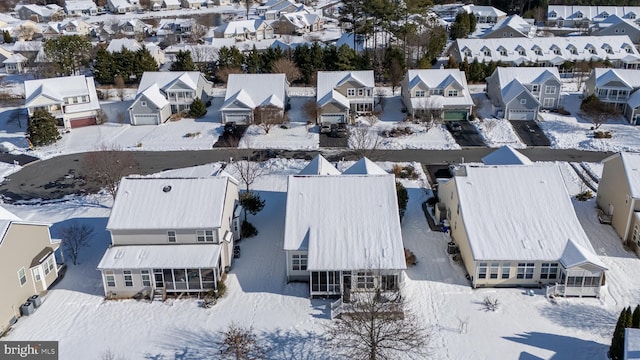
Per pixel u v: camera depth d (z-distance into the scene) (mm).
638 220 45500
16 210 55969
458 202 45250
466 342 36500
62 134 77250
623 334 33219
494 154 55562
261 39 132125
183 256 41906
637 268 44281
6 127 80125
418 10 107000
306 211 43281
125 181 44969
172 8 179625
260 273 44312
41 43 123625
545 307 39750
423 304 40219
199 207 43344
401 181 60031
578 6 137000
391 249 40812
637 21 131625
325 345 36375
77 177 63844
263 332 37750
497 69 81625
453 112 78375
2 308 38281
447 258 45625
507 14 150875
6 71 112750
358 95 80688
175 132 76750
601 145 69188
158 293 42000
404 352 35594
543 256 40938
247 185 55000
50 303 41594
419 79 79062
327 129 74562
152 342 37156
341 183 44531
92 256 47625
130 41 111688
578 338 36625
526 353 35438
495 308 39531
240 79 81938
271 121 76062
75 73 106562
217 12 172500
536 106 76500
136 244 43219
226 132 75688
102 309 40719
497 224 43062
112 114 84562
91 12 173875
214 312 39969
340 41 110625
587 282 40344
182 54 98312
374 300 35500
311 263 40188
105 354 36094
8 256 38875
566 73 98750
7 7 184125
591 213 52312
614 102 78312
